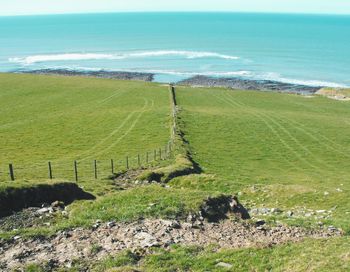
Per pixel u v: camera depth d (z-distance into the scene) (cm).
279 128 7988
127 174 4300
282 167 5553
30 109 8962
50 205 2639
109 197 2670
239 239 2059
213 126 7769
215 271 1653
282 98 12106
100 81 13325
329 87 14662
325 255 1741
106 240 1923
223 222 2309
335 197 3378
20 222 2277
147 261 1723
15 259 1703
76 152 5831
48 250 1808
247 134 7375
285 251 1844
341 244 1912
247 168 5275
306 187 3712
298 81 17138
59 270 1630
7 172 4325
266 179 4541
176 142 6109
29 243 1861
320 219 2634
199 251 1867
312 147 6775
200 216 2311
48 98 10219
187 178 3972
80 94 10888
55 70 18700
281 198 3478
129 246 1869
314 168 5572
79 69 19350
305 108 10769
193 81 16400
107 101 10131
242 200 3497
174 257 1769
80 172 4388
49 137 6725
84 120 8000
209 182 3891
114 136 6838
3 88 11362
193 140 6675
